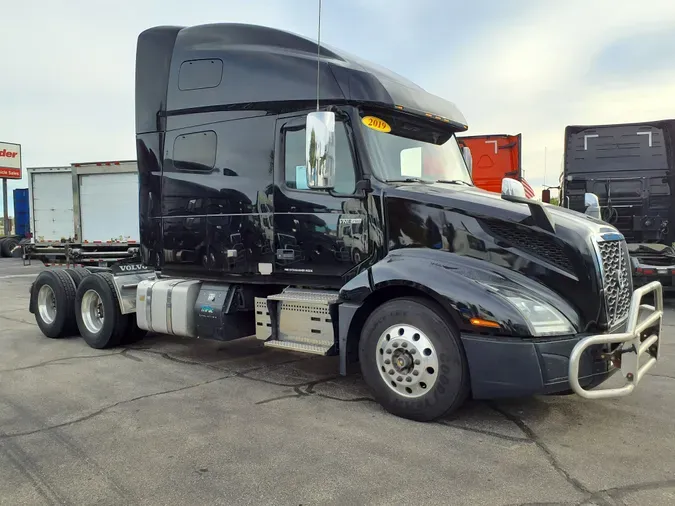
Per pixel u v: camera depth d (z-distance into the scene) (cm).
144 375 573
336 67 488
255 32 560
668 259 971
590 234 405
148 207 638
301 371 587
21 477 341
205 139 581
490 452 372
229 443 390
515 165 1293
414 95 518
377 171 474
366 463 356
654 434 402
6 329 851
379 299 466
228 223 562
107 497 315
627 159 1051
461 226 432
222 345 722
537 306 391
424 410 420
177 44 611
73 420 439
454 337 406
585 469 345
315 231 503
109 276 695
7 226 3600
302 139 510
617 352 397
